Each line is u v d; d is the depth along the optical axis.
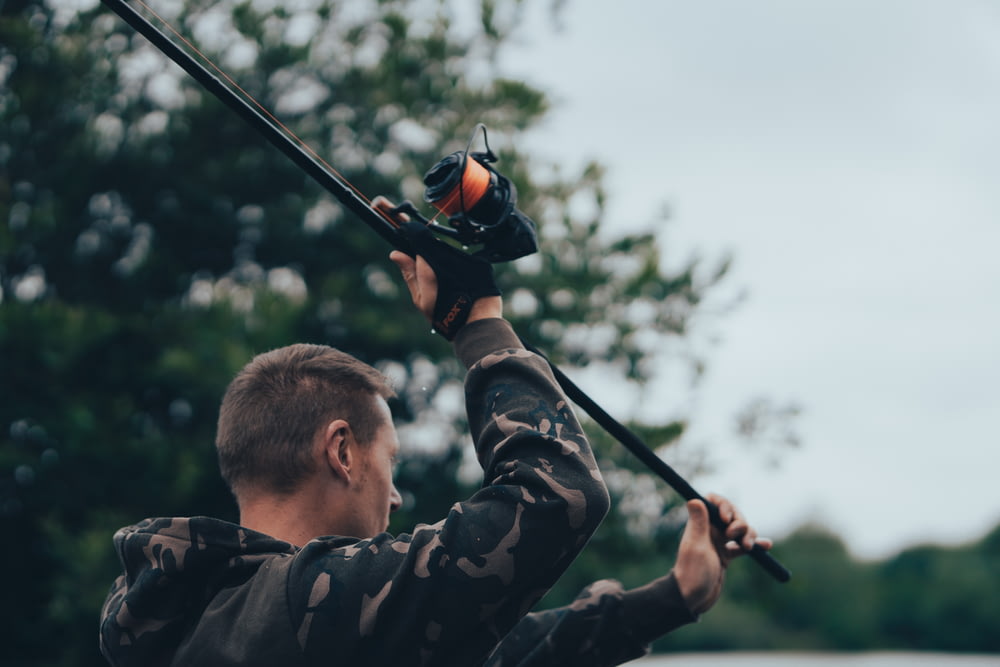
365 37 8.12
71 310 6.66
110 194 7.80
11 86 7.10
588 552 6.79
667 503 6.75
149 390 7.13
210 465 6.75
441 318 1.56
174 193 7.87
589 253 7.14
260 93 7.90
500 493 1.38
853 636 29.02
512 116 7.54
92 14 7.48
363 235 7.55
